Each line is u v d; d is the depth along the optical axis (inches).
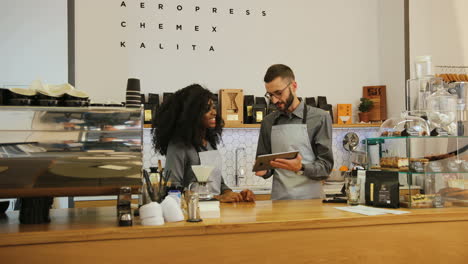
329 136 124.7
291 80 126.3
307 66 202.4
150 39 184.5
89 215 90.0
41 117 73.2
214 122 116.9
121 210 75.6
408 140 95.8
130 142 76.3
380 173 99.7
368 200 101.2
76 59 176.6
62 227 74.3
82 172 74.7
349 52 207.6
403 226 86.7
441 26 210.5
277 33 199.5
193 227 74.9
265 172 121.3
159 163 92.9
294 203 109.7
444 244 88.9
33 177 73.1
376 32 210.7
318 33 204.2
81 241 70.7
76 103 77.9
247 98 189.9
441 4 210.8
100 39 179.2
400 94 202.8
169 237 74.1
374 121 203.3
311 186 125.2
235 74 193.6
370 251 84.4
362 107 202.1
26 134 72.4
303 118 127.0
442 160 97.0
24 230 71.4
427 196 96.0
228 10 194.1
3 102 74.9
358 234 83.8
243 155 191.0
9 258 68.2
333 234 82.4
